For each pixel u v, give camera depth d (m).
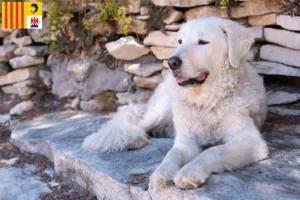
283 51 4.70
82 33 6.14
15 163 4.73
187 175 2.87
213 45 3.56
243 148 3.29
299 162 3.38
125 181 3.36
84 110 6.18
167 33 5.40
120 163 3.76
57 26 6.31
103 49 6.03
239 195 2.79
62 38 6.38
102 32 5.98
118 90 5.96
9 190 3.96
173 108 3.93
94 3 6.05
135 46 5.69
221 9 5.02
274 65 4.79
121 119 4.47
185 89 3.77
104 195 3.56
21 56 6.82
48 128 5.42
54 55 6.62
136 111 4.73
